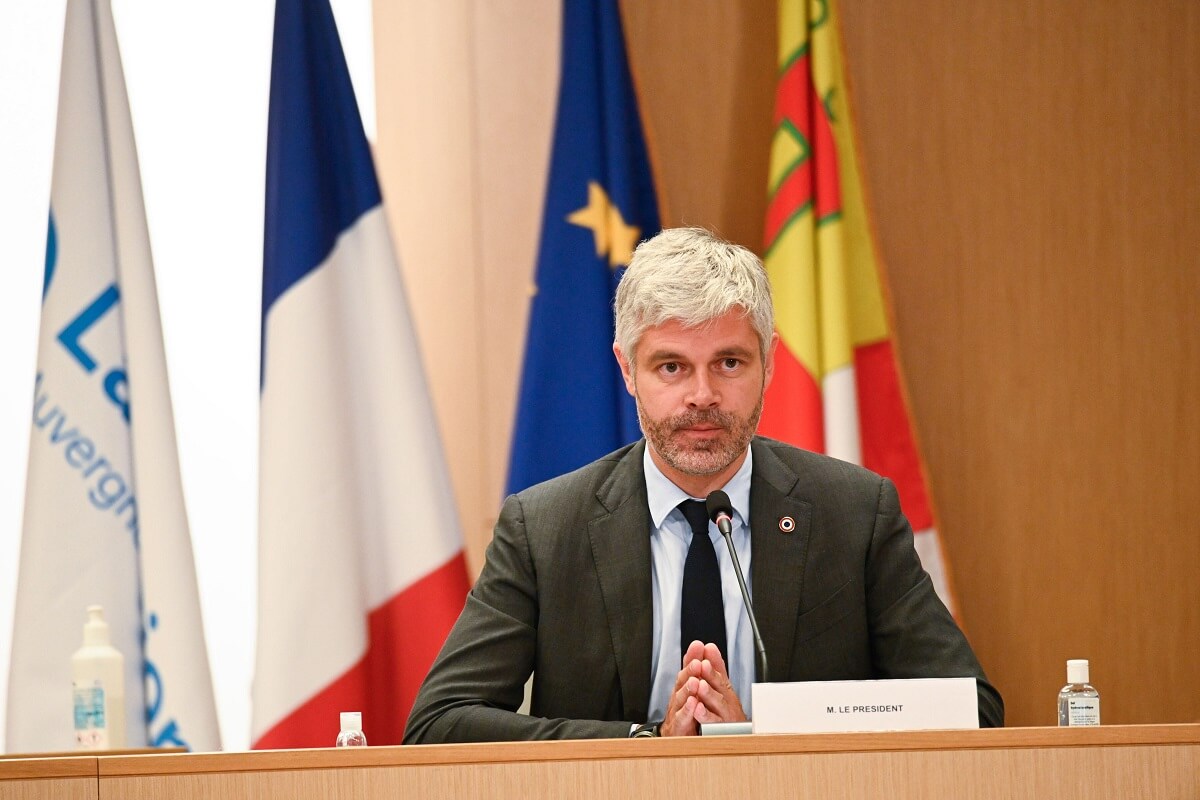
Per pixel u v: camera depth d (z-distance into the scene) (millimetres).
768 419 10070
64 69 9469
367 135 10781
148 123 10633
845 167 10555
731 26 11367
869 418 10375
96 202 9375
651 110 11242
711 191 11227
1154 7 11586
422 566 9383
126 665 8961
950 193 11391
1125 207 11516
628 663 6688
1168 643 11227
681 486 6926
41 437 9062
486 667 6684
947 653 6684
